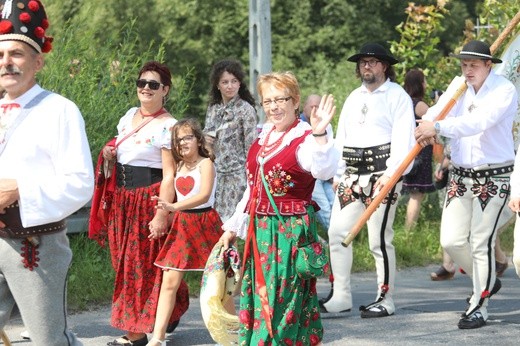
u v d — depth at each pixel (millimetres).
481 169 8719
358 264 12055
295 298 6219
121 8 29938
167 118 7891
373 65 9008
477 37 16453
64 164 5453
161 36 30500
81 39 11664
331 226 9305
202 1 31812
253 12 13367
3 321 5598
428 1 32781
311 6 32625
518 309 9531
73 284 9758
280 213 6234
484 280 8758
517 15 8641
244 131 9945
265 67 13312
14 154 5457
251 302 6309
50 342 5531
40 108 5492
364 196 9109
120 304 7832
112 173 7910
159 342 7621
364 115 9070
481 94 8609
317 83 30406
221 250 6680
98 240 8172
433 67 16766
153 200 7738
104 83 11461
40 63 5625
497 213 8742
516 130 11750
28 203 5332
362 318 9164
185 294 8133
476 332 8531
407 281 11297
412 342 8156
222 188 10000
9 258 5461
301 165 6203
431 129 8289
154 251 7781
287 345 6211
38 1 5566
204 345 8047
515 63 11875
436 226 14266
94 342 8156
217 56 31938
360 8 32906
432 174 13578
